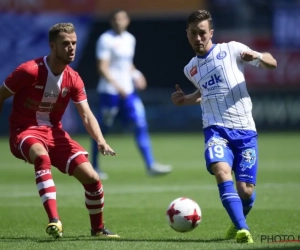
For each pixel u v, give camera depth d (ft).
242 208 83.46
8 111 325.01
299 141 291.17
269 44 327.26
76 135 322.96
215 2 324.60
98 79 323.98
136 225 102.63
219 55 88.63
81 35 321.93
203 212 116.06
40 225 103.14
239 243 80.53
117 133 337.72
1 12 316.60
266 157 227.61
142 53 329.93
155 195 140.05
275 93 331.57
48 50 321.32
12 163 225.35
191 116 336.08
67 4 320.50
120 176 179.83
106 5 322.96
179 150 261.65
